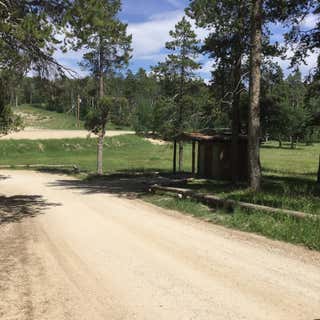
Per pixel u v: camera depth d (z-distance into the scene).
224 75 21.00
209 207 14.14
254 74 15.70
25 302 5.97
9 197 18.95
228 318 5.29
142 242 9.53
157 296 6.11
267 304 5.74
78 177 30.62
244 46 19.69
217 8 19.17
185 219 12.63
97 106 30.30
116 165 43.62
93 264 7.80
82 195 19.62
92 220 12.69
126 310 5.62
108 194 19.95
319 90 21.94
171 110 30.20
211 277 6.92
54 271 7.41
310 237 9.10
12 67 11.77
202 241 9.53
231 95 20.78
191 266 7.57
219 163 26.00
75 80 12.36
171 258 8.12
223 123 27.22
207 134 27.05
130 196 19.06
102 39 29.31
